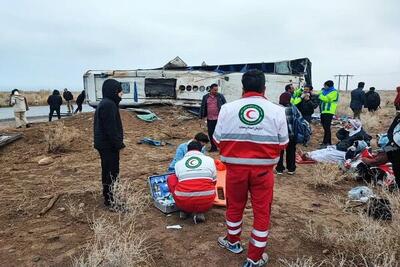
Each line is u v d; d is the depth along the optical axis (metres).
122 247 3.99
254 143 3.73
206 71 15.20
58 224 5.11
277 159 3.85
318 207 5.88
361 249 4.08
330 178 7.08
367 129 16.23
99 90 15.55
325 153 8.97
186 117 15.10
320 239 4.53
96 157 9.46
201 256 4.21
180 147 6.68
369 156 7.53
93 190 6.45
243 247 4.41
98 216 5.34
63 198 6.11
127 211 5.45
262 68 15.63
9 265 4.02
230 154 3.84
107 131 5.32
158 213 5.50
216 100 10.15
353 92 17.22
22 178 7.62
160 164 8.70
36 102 42.97
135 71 15.47
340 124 16.42
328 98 10.81
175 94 15.48
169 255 4.23
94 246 4.02
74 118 14.65
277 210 5.71
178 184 5.04
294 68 15.32
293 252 4.32
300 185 7.18
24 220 5.29
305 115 11.41
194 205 4.96
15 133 11.48
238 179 3.86
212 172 5.09
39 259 4.14
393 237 4.12
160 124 14.09
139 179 7.25
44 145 10.65
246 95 3.84
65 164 8.78
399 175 5.41
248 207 5.86
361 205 5.84
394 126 5.31
